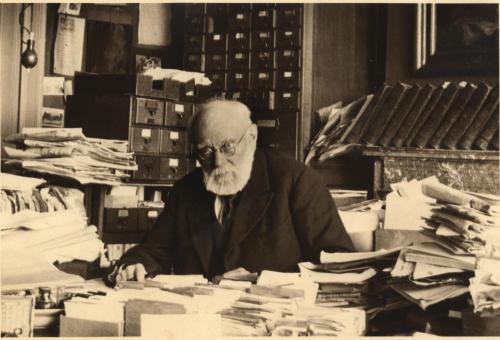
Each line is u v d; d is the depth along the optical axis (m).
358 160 4.80
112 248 4.18
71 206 2.88
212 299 1.57
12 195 2.64
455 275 1.63
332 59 5.08
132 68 5.37
